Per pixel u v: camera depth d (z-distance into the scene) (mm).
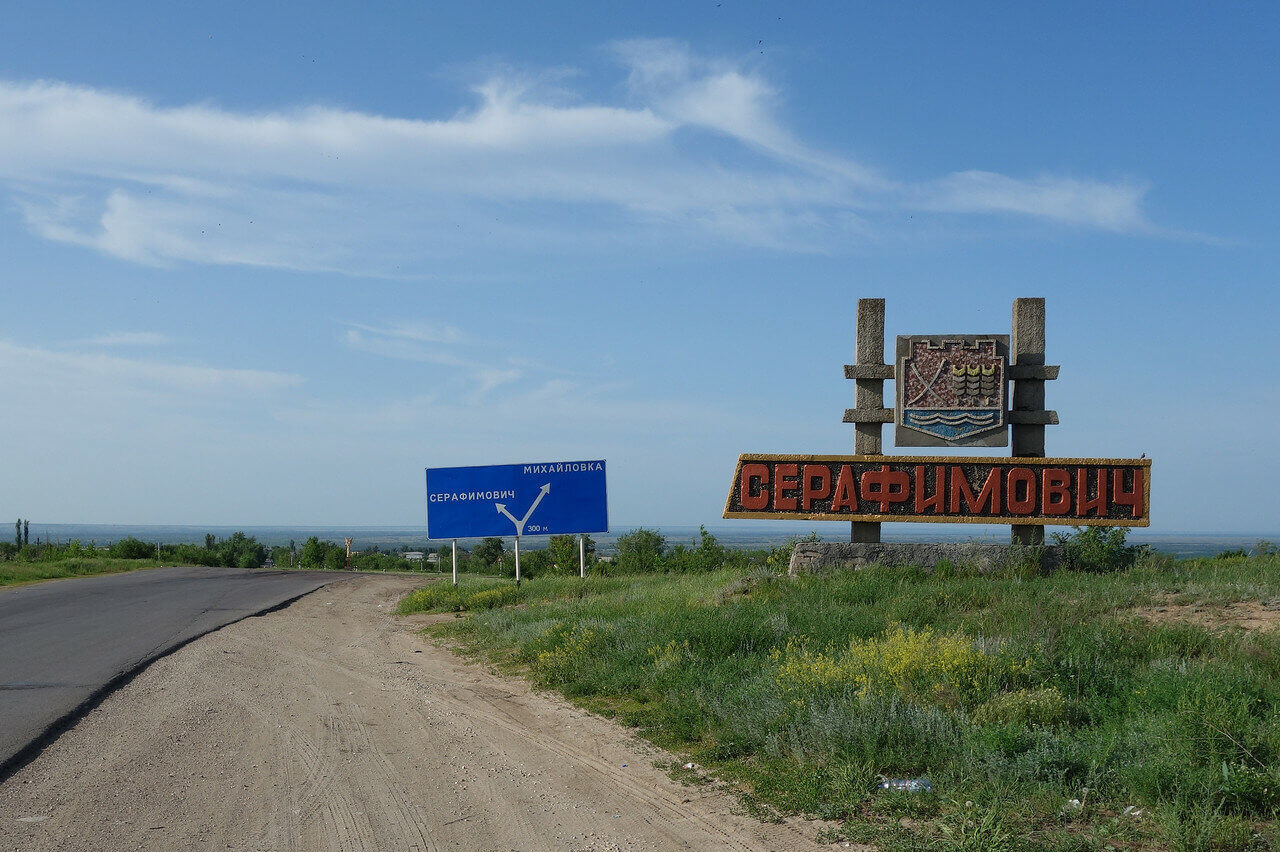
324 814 6004
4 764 7066
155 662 12359
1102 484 15945
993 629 10398
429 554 109062
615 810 6211
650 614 13680
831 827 5746
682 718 8500
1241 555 19906
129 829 5660
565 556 46219
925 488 16406
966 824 5352
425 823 5879
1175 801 5352
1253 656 8289
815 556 16547
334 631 17344
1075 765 6113
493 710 9648
